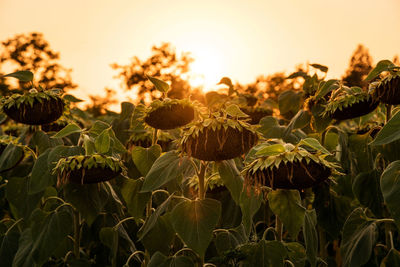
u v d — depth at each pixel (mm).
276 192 2988
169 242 3092
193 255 3312
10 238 3746
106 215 3969
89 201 3203
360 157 3867
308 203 4098
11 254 3678
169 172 2738
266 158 2494
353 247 3225
